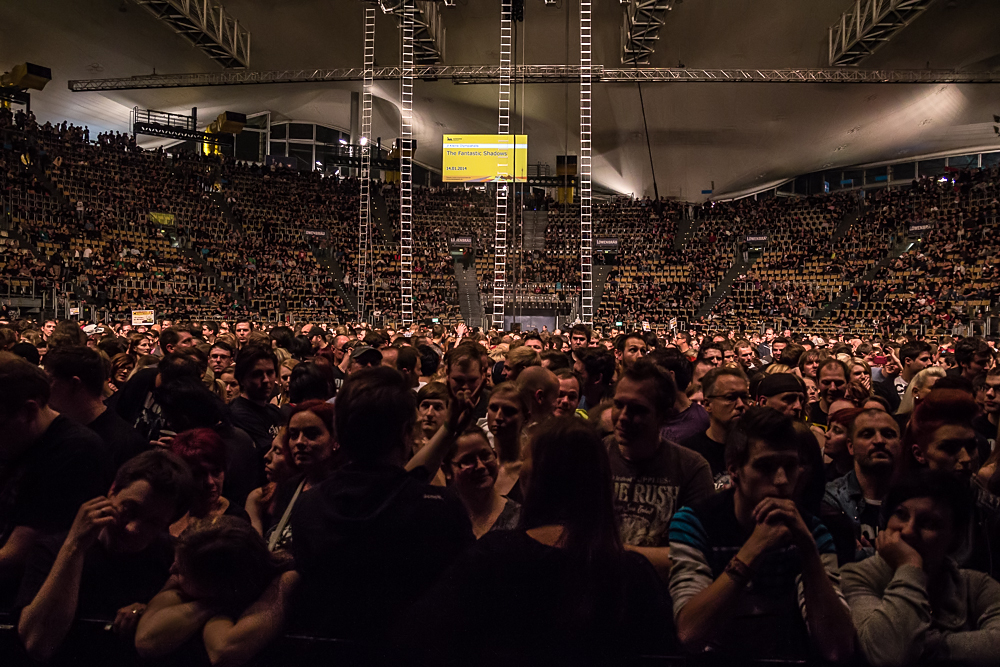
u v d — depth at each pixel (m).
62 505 2.96
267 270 38.56
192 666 2.44
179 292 33.81
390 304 39.06
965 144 44.78
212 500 3.46
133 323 19.94
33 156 34.81
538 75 32.78
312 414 3.65
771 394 4.91
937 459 3.67
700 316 38.78
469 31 35.75
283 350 7.62
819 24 32.81
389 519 2.49
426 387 4.47
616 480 3.48
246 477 4.36
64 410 3.77
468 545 2.54
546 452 2.32
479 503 3.34
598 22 34.22
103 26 35.47
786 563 2.49
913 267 36.53
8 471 2.99
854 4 30.94
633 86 38.75
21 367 3.06
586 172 28.81
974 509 2.84
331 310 37.34
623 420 3.42
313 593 2.46
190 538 2.52
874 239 40.31
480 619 2.24
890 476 3.74
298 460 3.61
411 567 2.44
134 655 2.47
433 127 48.50
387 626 2.39
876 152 46.41
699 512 2.82
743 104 40.03
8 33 35.75
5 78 38.94
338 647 2.42
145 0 30.77
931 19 31.62
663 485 3.45
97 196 36.22
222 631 2.43
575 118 43.19
